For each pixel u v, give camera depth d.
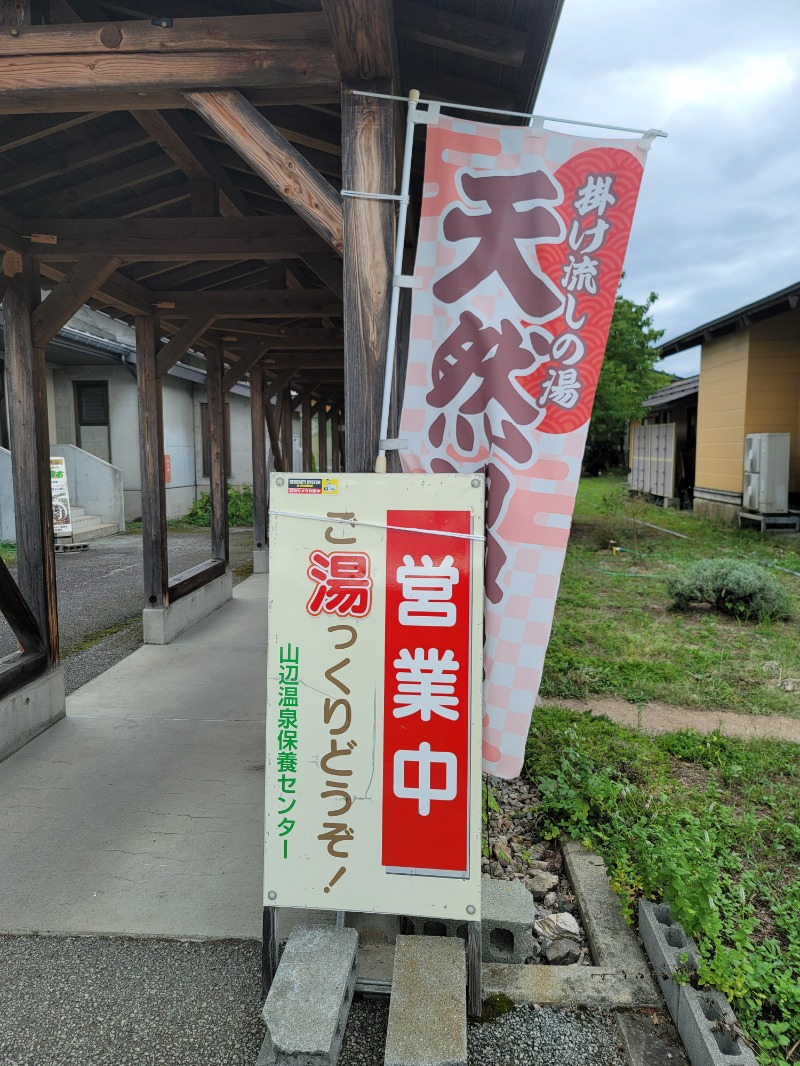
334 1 1.96
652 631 6.42
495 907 2.38
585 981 2.24
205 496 17.58
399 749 2.04
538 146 2.15
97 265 4.31
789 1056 1.99
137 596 8.56
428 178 2.18
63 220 4.30
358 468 2.36
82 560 11.24
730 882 2.71
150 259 4.42
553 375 2.20
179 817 3.32
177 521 16.36
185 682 5.37
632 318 13.06
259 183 5.06
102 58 2.45
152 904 2.67
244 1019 2.14
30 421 4.27
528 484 2.23
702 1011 1.97
